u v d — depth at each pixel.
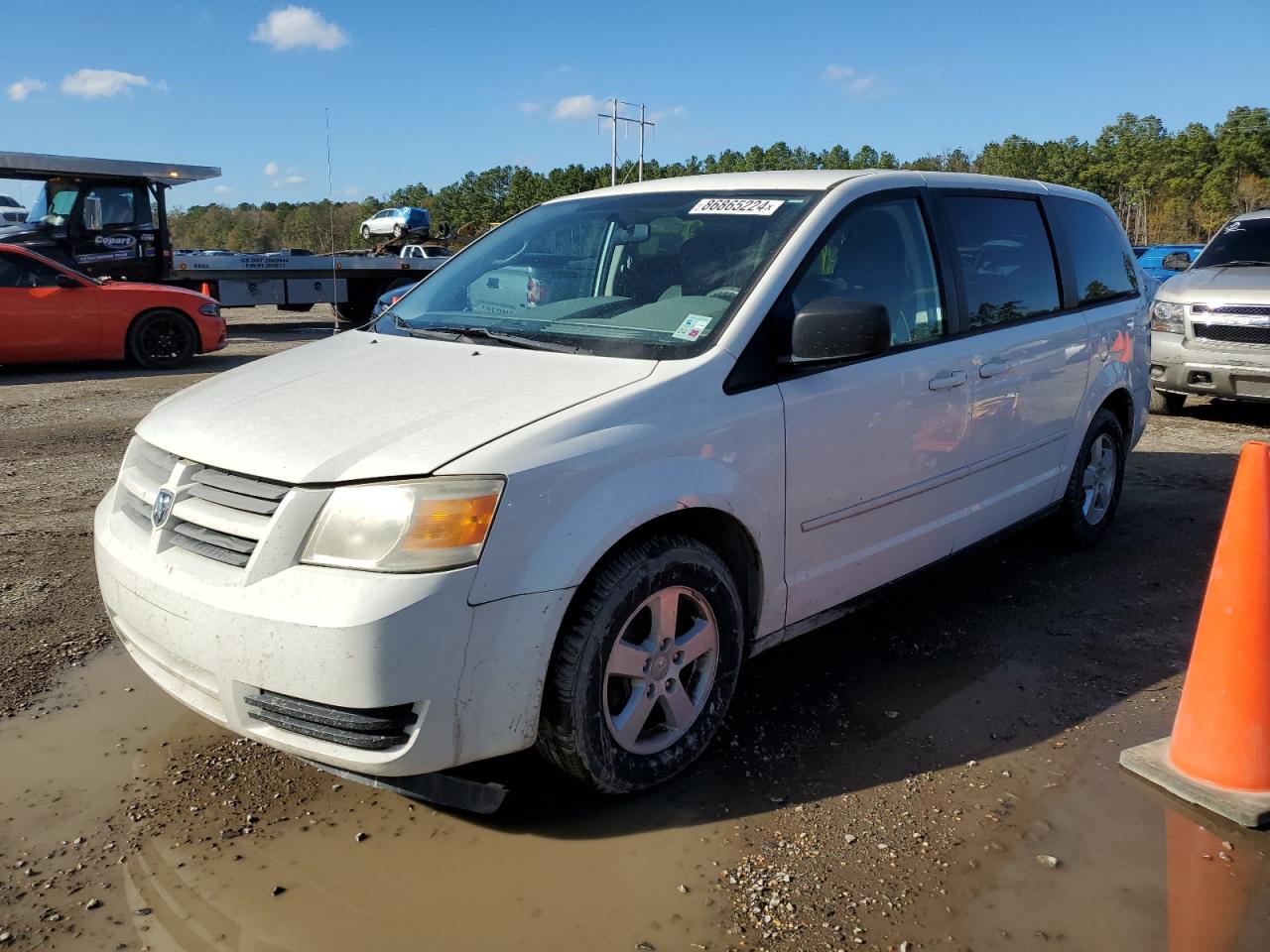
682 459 2.85
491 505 2.48
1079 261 4.90
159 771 3.10
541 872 2.62
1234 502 2.93
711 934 2.38
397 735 2.49
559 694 2.67
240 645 2.49
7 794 2.95
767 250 3.36
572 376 2.96
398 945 2.34
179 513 2.75
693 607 3.04
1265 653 2.89
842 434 3.36
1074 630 4.21
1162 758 3.10
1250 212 9.34
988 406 4.06
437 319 3.78
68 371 12.49
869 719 3.45
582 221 3.97
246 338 16.98
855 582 3.59
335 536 2.48
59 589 4.58
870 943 2.35
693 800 2.95
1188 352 8.49
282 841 2.75
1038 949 2.33
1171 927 2.40
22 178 13.84
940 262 3.93
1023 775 3.08
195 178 15.01
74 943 2.34
